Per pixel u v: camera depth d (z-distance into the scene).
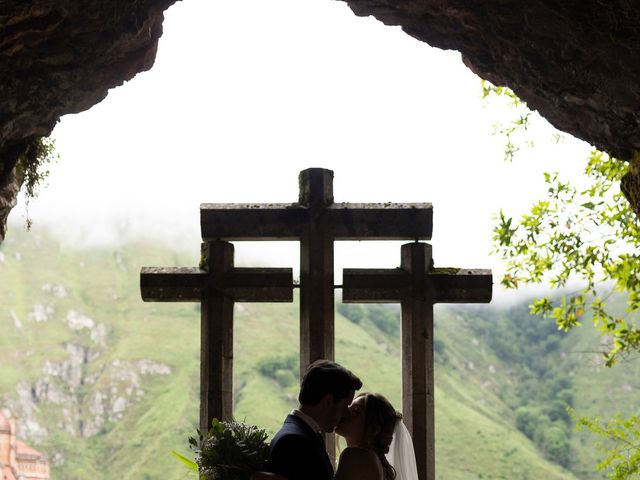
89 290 178.62
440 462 136.50
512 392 171.75
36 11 7.20
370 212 7.70
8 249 184.62
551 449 150.12
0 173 8.16
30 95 7.89
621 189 9.05
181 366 157.38
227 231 7.69
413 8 8.74
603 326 11.35
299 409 4.92
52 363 157.25
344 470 5.25
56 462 138.62
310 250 7.65
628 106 7.86
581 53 7.70
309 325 7.54
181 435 141.88
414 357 7.51
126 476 135.50
